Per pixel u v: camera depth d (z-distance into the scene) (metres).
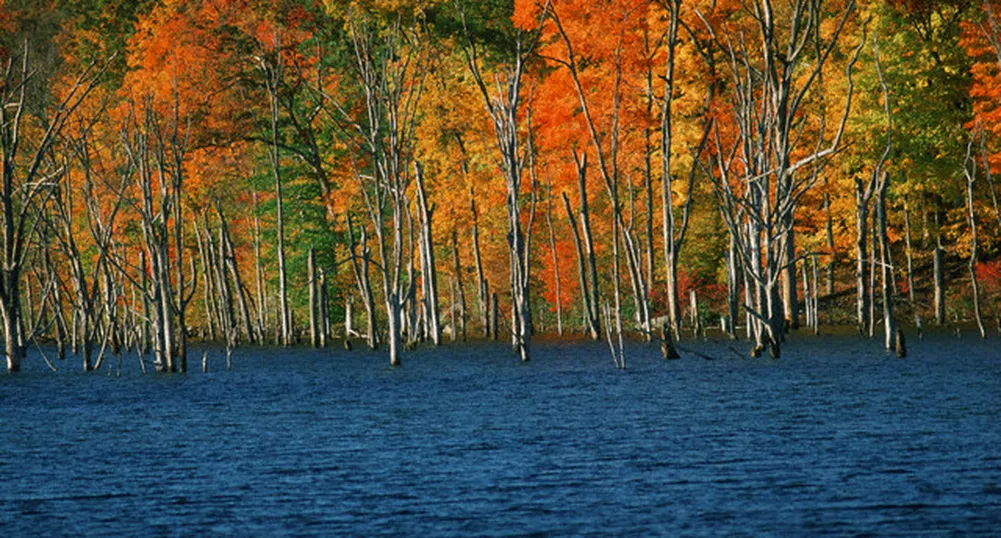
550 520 23.06
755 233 59.81
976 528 21.56
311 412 42.53
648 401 42.88
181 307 60.44
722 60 70.31
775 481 26.17
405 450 32.19
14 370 60.62
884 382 46.94
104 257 56.50
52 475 29.36
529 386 50.78
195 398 48.72
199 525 23.42
